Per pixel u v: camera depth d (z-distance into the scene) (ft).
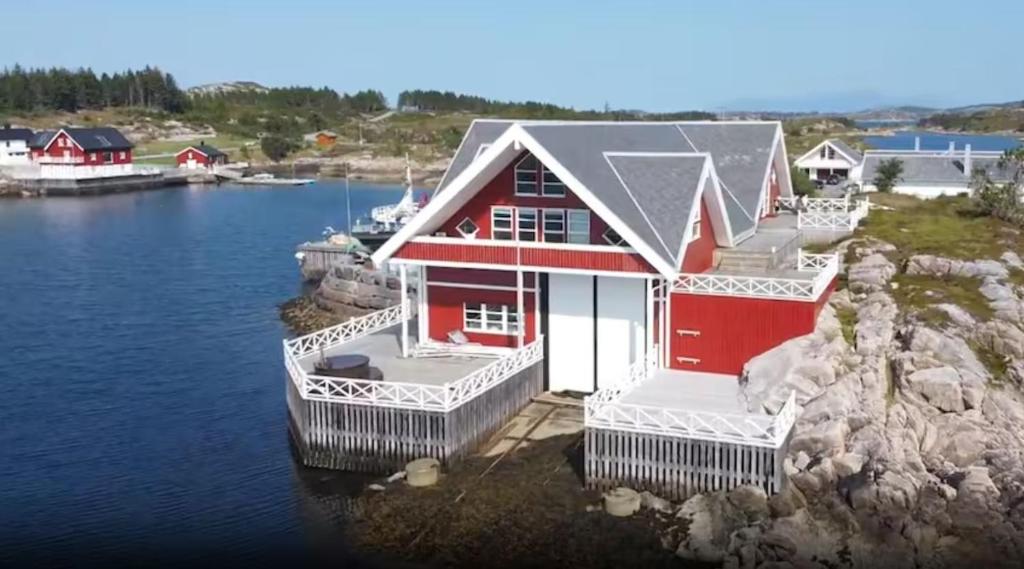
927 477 95.14
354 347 130.72
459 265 121.29
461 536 91.66
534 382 122.72
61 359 164.35
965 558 85.35
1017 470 95.61
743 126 181.27
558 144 116.47
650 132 147.13
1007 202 180.75
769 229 163.43
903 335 115.75
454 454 105.40
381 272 191.21
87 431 128.47
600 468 98.07
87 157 483.10
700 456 94.53
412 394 105.09
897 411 103.50
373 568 87.97
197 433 126.82
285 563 90.12
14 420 133.18
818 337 111.04
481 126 161.58
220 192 469.98
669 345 117.60
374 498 100.12
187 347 171.94
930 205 200.34
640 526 91.04
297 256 234.17
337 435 109.70
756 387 104.99
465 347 126.31
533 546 89.20
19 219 360.89
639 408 96.43
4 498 107.14
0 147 513.86
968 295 127.85
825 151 319.88
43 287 227.61
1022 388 108.27
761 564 84.58
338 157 607.37
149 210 389.39
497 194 121.70
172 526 99.14
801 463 96.12
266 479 110.32
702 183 120.06
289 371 120.88
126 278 238.89
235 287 226.99
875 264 139.03
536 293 123.24
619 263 113.09
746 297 113.19
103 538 96.58
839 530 88.79
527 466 104.37
